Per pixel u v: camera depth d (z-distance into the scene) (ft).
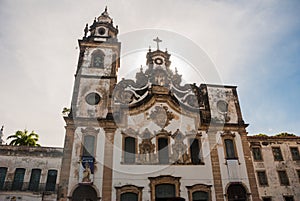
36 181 67.92
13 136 97.66
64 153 59.06
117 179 57.88
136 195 57.67
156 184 59.11
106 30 82.53
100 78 69.21
